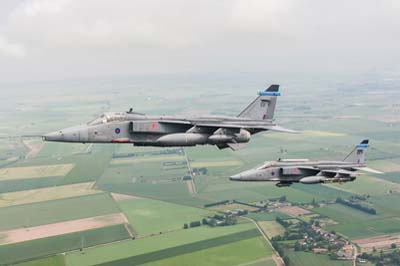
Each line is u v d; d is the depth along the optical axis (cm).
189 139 4156
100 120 4022
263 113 4834
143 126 4034
